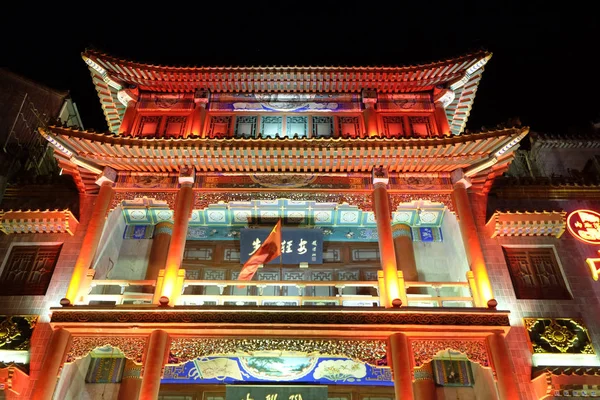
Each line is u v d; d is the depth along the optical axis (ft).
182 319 58.75
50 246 69.46
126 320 58.44
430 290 75.77
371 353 58.49
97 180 71.87
